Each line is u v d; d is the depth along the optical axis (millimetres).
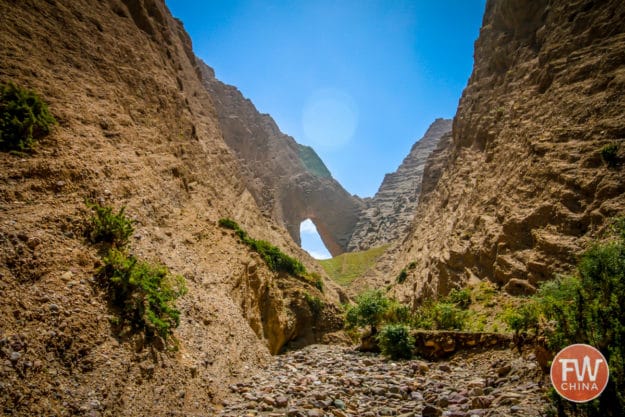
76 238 8594
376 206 140375
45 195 9445
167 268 12242
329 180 136625
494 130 36906
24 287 6402
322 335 29062
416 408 7496
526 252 21172
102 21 24031
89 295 7324
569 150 21859
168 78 29547
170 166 20734
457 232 32562
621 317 4539
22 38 15695
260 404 7992
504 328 16938
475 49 58688
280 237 48812
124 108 20188
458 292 24172
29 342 5539
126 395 6242
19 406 4684
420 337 15586
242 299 19031
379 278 72688
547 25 35250
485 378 9820
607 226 16531
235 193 40562
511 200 25219
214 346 10914
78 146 12820
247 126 91750
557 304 5895
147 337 7871
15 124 10586
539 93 30125
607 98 21531
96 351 6438
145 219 13828
